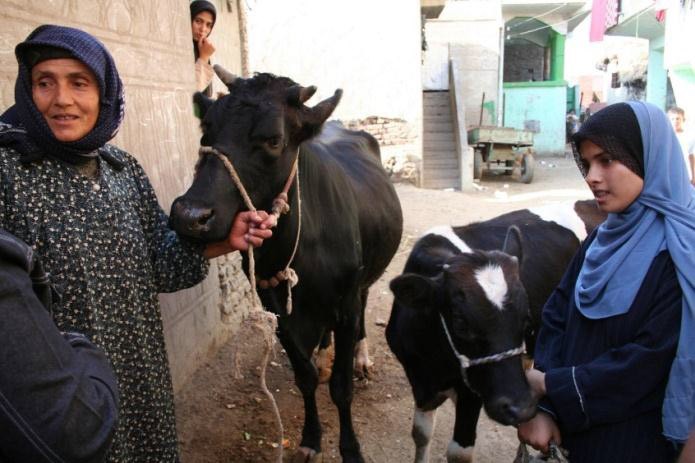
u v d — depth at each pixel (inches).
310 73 505.0
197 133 187.2
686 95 523.5
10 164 66.7
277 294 123.1
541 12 855.7
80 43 68.6
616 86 1201.4
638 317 72.5
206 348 182.9
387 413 162.1
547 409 80.4
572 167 757.9
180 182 171.0
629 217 75.1
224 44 258.5
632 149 72.8
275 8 490.6
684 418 68.8
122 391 74.8
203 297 180.9
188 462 136.9
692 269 68.6
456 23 782.5
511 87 876.0
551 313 88.2
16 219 66.4
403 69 511.8
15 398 44.8
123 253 75.0
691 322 68.1
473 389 105.3
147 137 150.5
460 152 552.4
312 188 125.3
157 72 157.1
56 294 64.4
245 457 140.9
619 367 71.9
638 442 74.2
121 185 78.7
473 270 103.8
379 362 189.9
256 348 195.8
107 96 72.2
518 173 616.1
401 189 491.2
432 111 636.1
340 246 133.6
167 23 163.3
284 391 172.1
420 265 124.4
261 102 99.2
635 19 617.6
